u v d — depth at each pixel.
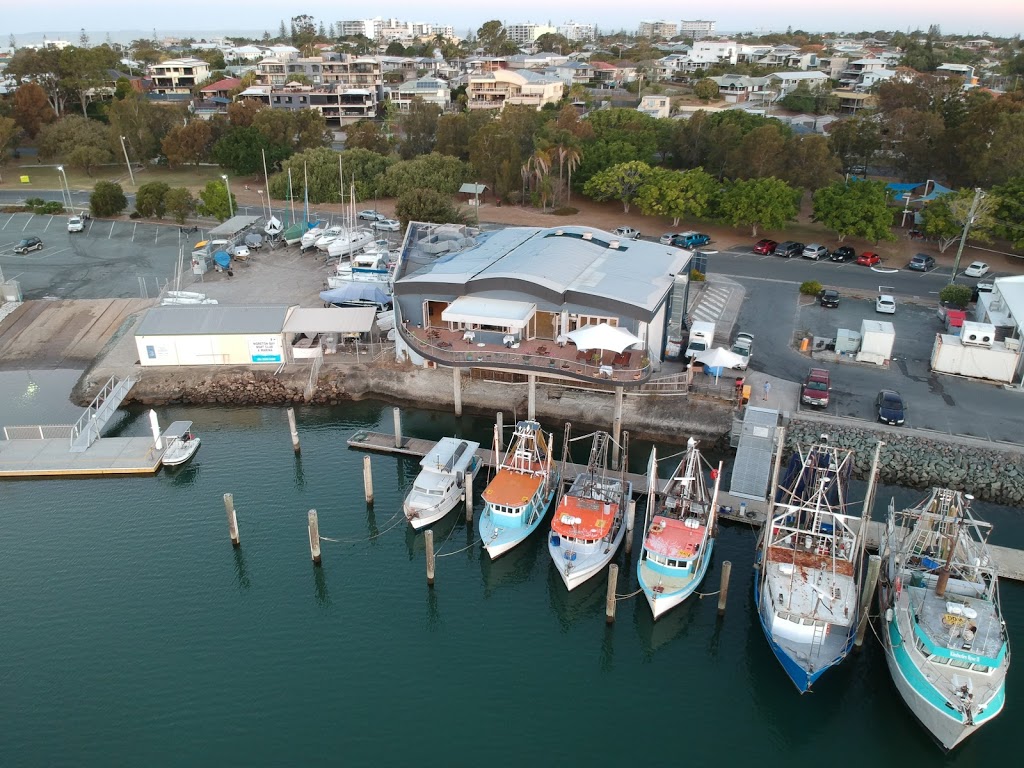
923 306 80.69
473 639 43.50
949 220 95.25
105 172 152.38
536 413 64.06
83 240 109.12
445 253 75.94
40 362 74.38
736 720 38.56
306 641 42.91
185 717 38.06
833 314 78.31
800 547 44.50
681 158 134.88
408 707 38.94
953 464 53.66
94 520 52.44
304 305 82.25
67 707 38.53
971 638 36.16
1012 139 105.38
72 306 84.75
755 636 43.53
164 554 49.34
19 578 46.94
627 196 115.31
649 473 51.81
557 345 62.69
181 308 73.19
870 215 94.44
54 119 165.88
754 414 56.44
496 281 62.34
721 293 83.62
